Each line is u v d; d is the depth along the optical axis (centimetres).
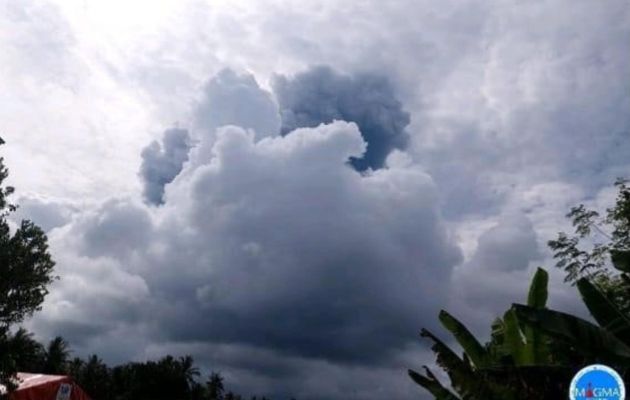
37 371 6512
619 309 483
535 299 564
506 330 563
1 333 1755
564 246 1229
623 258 496
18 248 1944
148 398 7650
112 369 7944
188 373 8150
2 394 1396
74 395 1536
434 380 546
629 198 1240
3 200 2012
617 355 438
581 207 1270
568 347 520
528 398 463
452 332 572
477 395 477
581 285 499
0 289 1878
